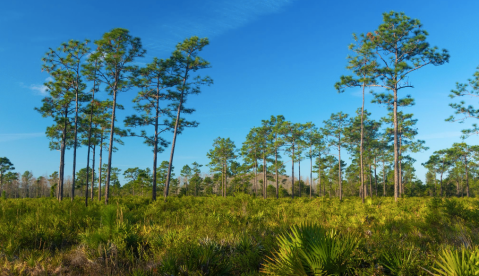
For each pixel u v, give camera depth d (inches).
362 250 145.7
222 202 613.0
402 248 155.6
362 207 506.6
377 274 125.0
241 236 233.1
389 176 2278.5
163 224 335.3
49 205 530.3
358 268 130.0
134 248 220.4
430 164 2042.3
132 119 976.9
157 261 187.9
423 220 321.1
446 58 877.2
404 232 246.7
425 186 2347.4
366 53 961.5
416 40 894.4
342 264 127.9
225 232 268.4
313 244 129.8
